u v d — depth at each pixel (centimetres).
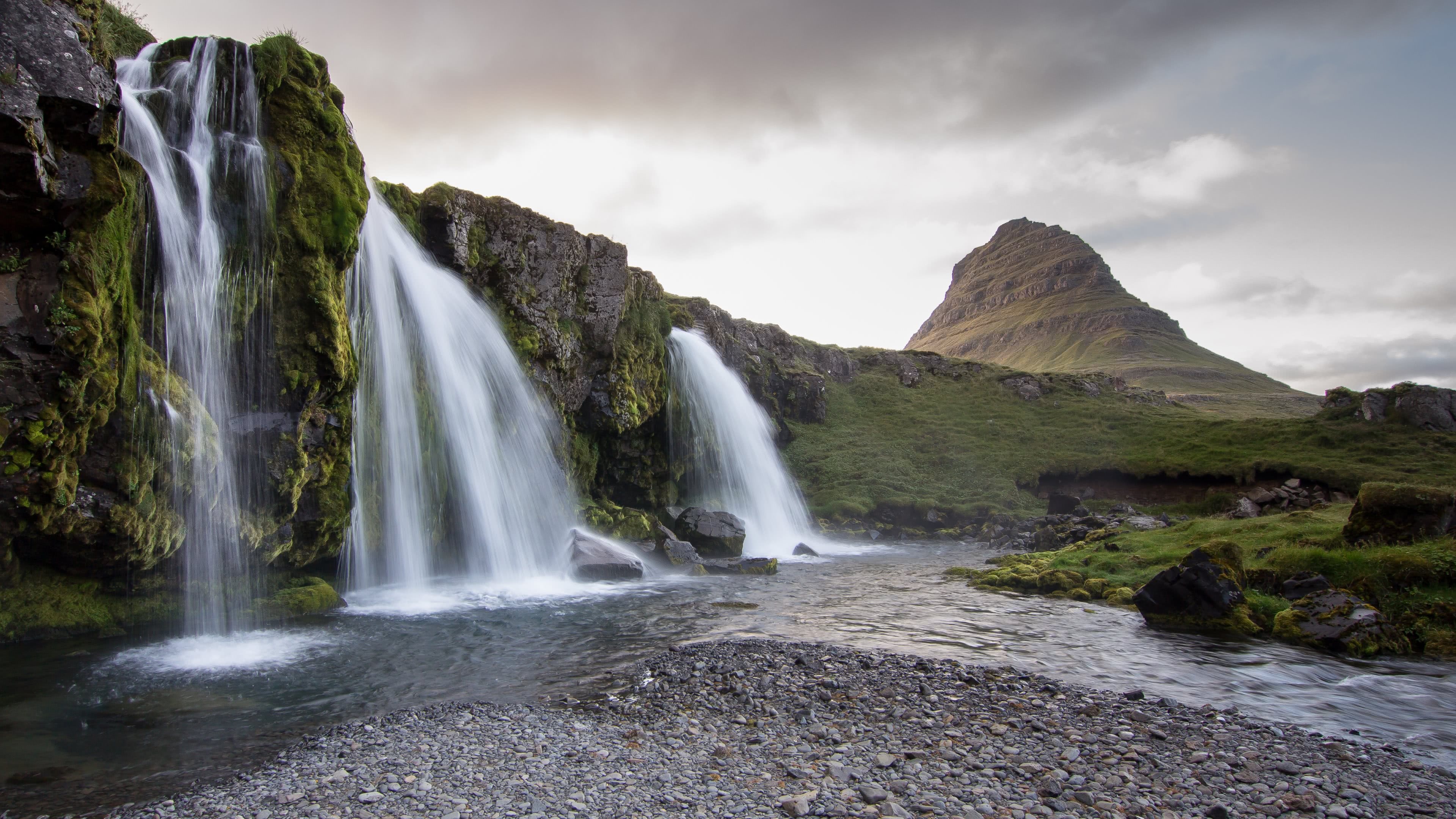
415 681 1373
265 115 1945
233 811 827
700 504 4628
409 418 2531
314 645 1636
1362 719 1284
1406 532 2188
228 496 1769
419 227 2817
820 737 1086
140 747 1026
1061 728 1152
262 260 1866
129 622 1609
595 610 2136
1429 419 5325
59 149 1348
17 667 1365
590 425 3734
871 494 5547
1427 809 922
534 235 3275
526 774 932
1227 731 1174
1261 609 1964
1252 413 14688
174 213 1662
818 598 2386
